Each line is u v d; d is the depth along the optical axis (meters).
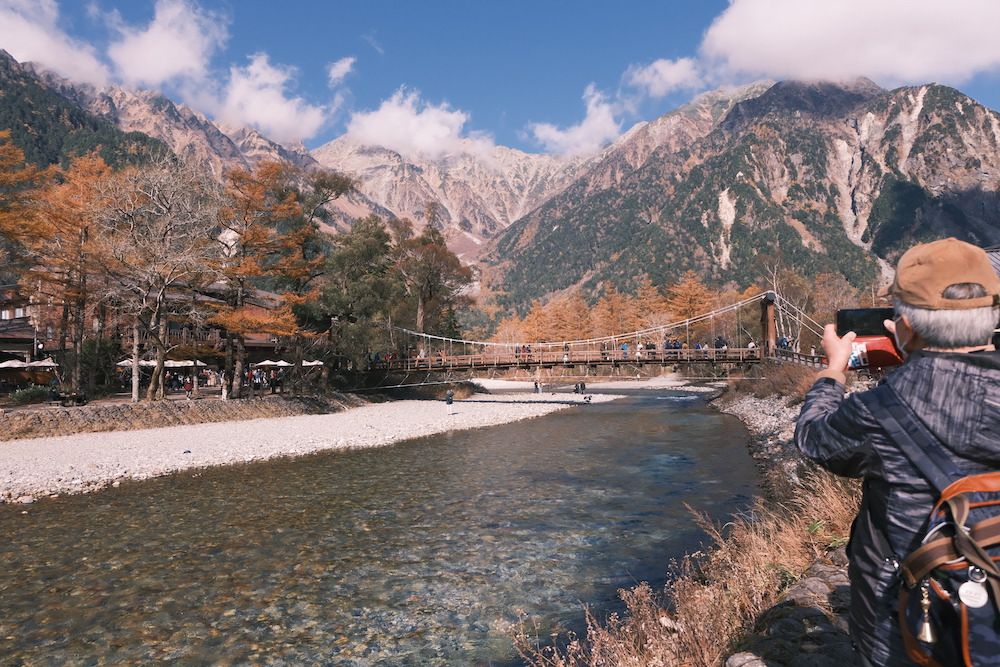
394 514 12.80
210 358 48.75
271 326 33.62
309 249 39.66
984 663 1.22
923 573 1.29
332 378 47.19
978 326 1.36
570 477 16.69
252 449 22.05
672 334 81.50
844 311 2.24
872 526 1.47
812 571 4.40
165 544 10.70
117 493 15.06
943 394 1.33
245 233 32.69
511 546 10.36
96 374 39.19
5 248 31.31
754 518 9.04
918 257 1.48
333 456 21.23
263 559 9.84
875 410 1.42
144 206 29.70
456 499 14.20
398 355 53.62
